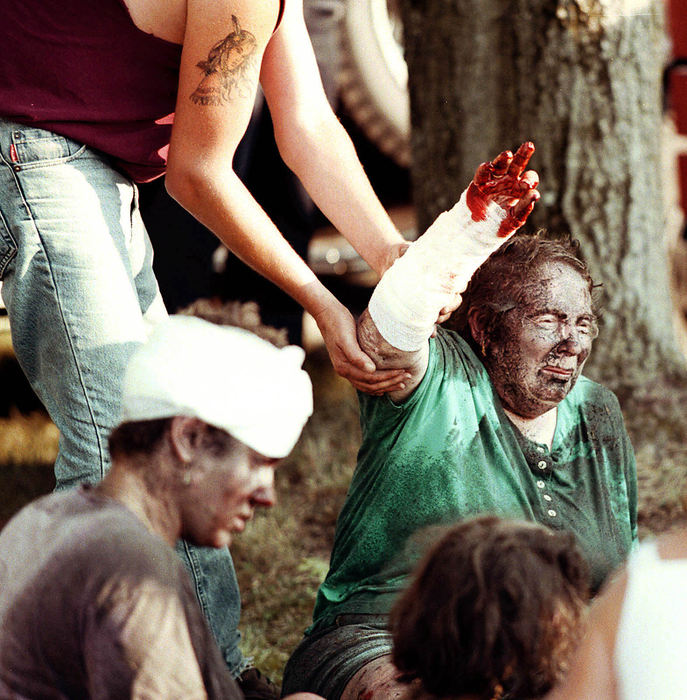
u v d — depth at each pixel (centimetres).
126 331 687
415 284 634
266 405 490
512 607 459
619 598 460
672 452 1224
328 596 705
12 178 672
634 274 1289
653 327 1300
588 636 459
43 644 466
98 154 693
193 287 1245
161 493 492
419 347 657
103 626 458
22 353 704
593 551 705
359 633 667
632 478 756
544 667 462
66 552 469
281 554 1105
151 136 700
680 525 1114
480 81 1273
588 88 1256
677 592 452
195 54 655
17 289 683
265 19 655
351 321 675
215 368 486
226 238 695
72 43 666
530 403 697
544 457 707
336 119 757
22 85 672
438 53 1291
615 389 1283
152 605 461
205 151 677
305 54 748
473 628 459
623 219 1282
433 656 467
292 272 689
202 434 486
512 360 694
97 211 685
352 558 696
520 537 474
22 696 469
